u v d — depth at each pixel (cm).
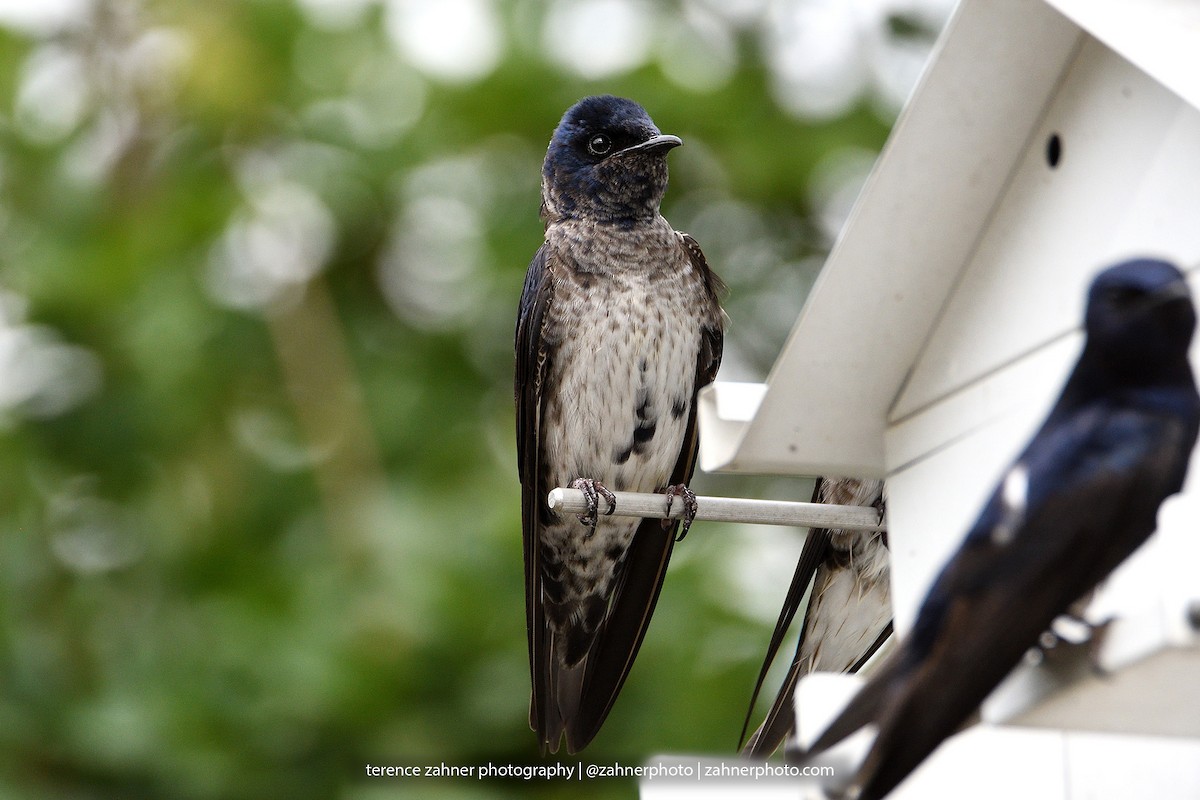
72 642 1300
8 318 1383
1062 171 659
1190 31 564
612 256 991
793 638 1214
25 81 1461
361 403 1357
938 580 478
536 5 1412
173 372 1333
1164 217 615
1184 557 576
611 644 937
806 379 706
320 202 1390
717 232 1412
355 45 1440
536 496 955
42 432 1365
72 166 1430
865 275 685
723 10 1454
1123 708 521
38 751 1227
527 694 1209
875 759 455
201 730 1208
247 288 1386
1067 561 469
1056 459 481
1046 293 655
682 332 985
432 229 1422
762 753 873
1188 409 487
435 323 1398
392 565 1248
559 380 980
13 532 1334
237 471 1330
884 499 802
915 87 648
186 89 1412
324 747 1207
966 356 691
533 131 1395
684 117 1388
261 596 1266
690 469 981
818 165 1375
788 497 1308
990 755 707
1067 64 652
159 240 1378
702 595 1222
